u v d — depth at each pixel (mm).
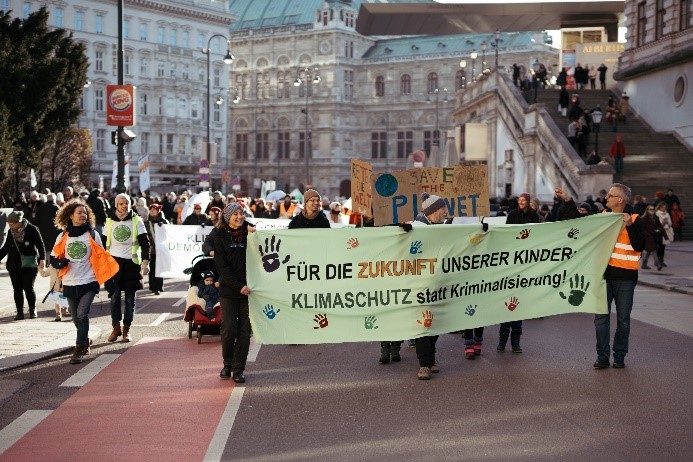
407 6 61312
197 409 10031
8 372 12094
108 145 103312
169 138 109812
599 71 57312
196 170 112562
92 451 8352
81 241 12867
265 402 10367
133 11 105188
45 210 23875
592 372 12078
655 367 12438
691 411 9805
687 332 15859
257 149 140875
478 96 66312
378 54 137375
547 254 12422
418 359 12773
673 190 43406
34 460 8078
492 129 62469
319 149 135375
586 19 62031
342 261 11836
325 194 134875
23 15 93688
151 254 21734
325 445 8523
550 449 8352
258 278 11742
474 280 12250
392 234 11867
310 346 14477
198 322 14461
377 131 135875
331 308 11875
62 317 17484
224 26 116750
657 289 23406
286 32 137125
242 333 11625
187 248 21594
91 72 101250
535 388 11047
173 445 8555
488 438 8742
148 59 107312
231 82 143000
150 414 9789
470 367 12492
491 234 12203
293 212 30156
